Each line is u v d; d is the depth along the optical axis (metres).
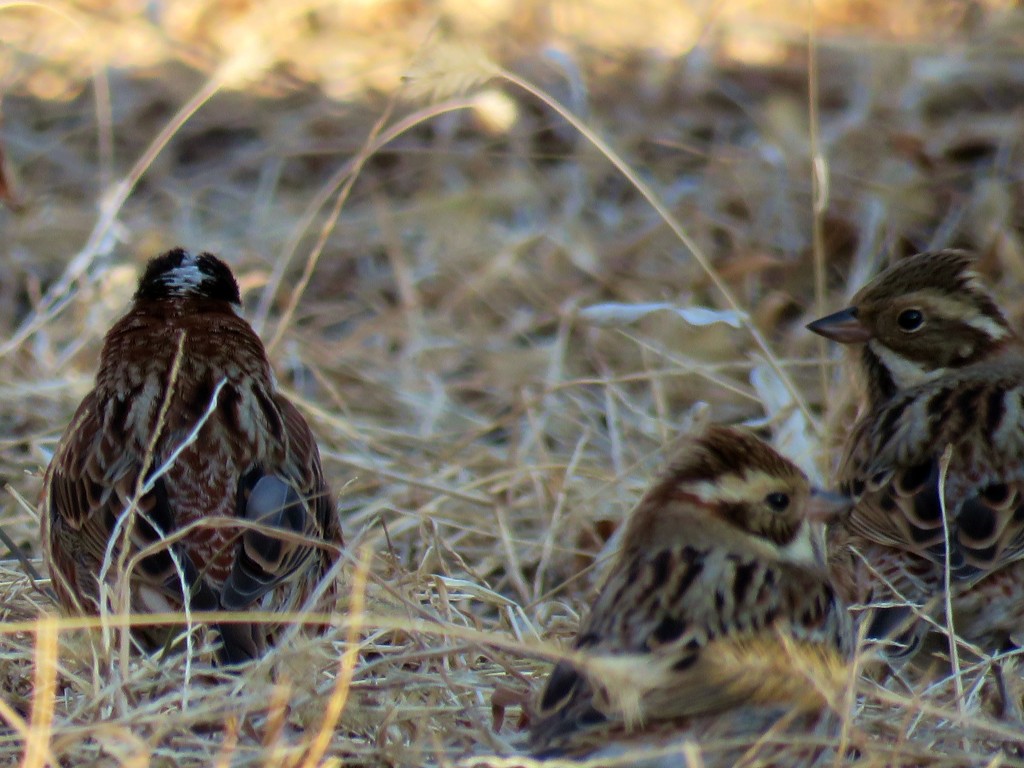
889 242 15.73
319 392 14.29
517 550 11.88
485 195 16.59
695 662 7.31
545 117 18.12
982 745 8.65
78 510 9.36
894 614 9.31
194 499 9.20
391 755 7.66
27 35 19.86
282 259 13.43
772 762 7.41
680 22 20.56
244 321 10.07
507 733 8.49
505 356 14.62
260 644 8.70
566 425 13.76
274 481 9.13
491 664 9.21
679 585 7.62
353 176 12.95
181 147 18.09
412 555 11.80
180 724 7.43
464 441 12.91
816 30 20.05
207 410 9.38
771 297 15.09
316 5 20.89
